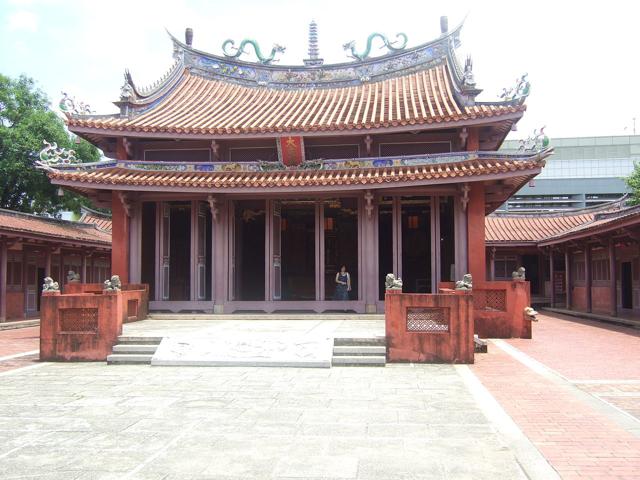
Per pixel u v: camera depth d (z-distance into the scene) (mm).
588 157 60312
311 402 9086
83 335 13336
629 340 17109
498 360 13070
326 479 5793
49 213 38188
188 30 26422
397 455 6520
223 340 13125
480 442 6988
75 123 19562
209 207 21641
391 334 12734
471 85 19203
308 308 20109
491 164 18266
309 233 28109
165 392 9898
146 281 22719
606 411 8477
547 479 5711
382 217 27656
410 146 20156
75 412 8531
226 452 6648
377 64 24828
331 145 20531
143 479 5805
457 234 19266
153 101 22500
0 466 6215
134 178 19203
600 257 28906
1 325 22609
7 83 35312
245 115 21812
